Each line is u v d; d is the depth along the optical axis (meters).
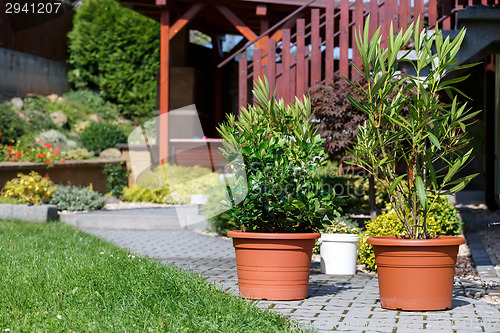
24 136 16.45
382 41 8.55
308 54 9.24
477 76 14.47
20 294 4.52
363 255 7.00
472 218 10.22
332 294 5.39
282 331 3.71
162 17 12.93
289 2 12.11
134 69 20.86
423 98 4.61
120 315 3.98
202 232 9.91
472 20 7.96
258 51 9.48
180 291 4.61
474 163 14.56
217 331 3.65
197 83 16.64
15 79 19.47
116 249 7.33
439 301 4.64
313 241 5.12
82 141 17.80
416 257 4.59
